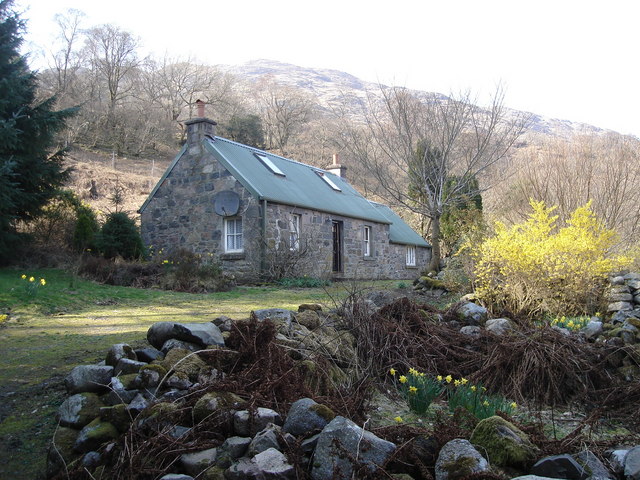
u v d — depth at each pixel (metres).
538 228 8.99
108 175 30.30
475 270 8.70
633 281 7.60
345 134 23.47
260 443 2.66
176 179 15.66
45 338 5.59
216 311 7.83
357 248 18.59
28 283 8.23
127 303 8.53
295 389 3.48
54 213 13.40
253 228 14.09
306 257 15.10
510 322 6.55
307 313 5.56
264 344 3.99
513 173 18.17
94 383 3.38
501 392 4.90
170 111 50.19
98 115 43.50
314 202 16.34
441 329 5.87
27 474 2.88
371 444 2.63
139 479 2.57
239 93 59.25
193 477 2.55
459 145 16.50
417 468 2.71
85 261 11.28
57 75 43.44
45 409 3.56
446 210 21.55
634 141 18.31
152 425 2.88
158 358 3.87
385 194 18.16
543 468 2.73
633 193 16.12
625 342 5.44
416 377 4.32
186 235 15.39
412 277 22.98
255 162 16.44
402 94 16.30
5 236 10.98
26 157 11.52
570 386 4.95
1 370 4.34
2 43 11.48
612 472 3.04
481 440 2.93
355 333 5.48
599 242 7.91
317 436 2.73
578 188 15.92
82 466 2.71
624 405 4.63
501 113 16.33
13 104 11.17
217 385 3.28
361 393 4.00
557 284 7.85
